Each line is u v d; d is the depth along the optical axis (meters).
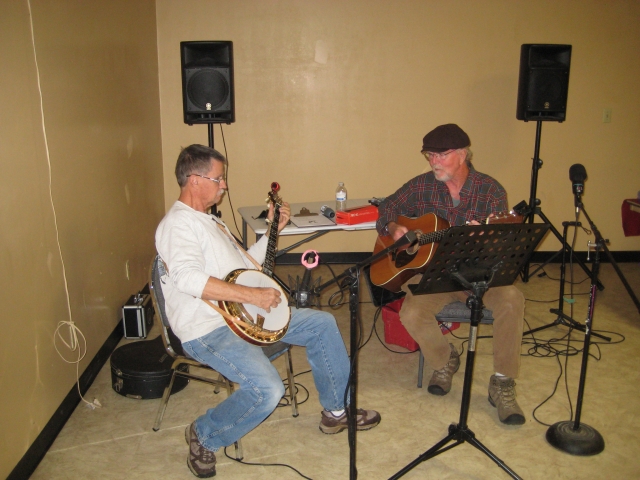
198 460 2.10
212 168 2.07
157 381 2.63
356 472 1.96
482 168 4.77
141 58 3.90
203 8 4.37
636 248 4.93
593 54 4.58
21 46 2.10
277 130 4.62
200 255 1.98
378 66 4.54
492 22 4.50
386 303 3.10
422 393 2.76
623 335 3.42
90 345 2.81
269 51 4.47
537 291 4.20
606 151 4.76
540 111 4.05
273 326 2.06
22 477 2.07
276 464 2.22
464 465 2.21
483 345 3.27
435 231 2.39
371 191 4.79
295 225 3.11
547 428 2.46
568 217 4.86
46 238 2.29
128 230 3.53
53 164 2.37
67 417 2.49
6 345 1.96
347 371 2.32
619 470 2.18
